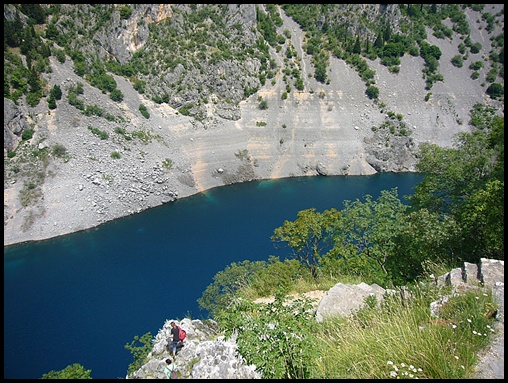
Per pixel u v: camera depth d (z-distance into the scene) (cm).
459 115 14575
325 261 4241
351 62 15288
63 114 10906
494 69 15588
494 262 1381
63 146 10300
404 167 13300
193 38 14162
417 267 3297
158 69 13350
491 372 876
